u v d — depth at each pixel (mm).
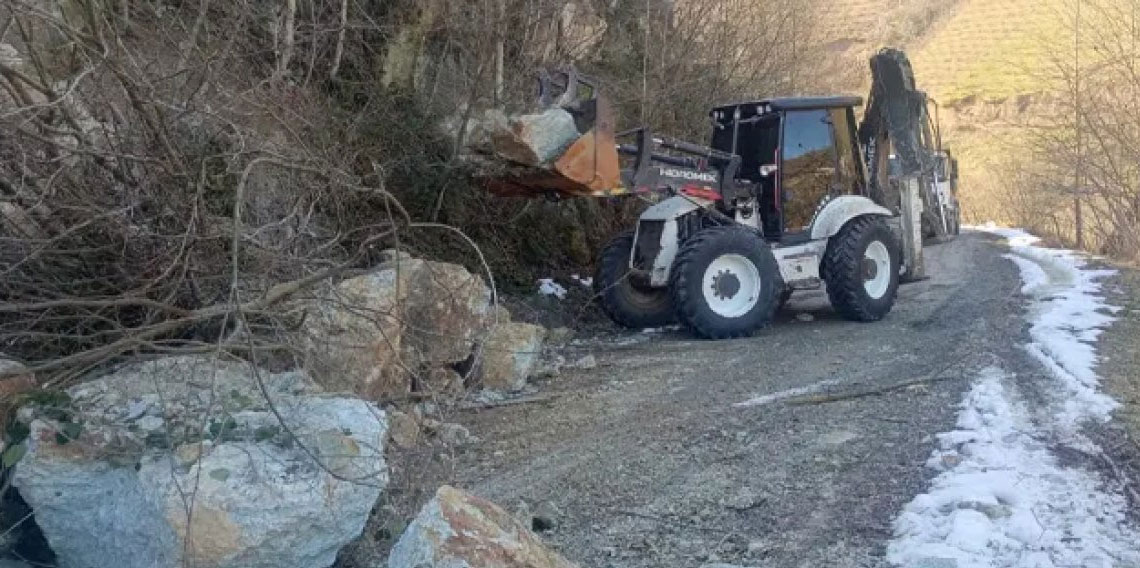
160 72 5230
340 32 8805
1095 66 19719
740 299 9039
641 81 12797
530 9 10242
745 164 9922
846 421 5977
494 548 3338
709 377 7371
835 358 7777
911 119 10633
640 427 6102
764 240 9453
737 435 5820
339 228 6379
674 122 13414
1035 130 23641
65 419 3930
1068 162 19844
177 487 3301
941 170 18625
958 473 4867
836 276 9555
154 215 4988
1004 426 5578
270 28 7730
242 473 3576
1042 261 14312
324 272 4750
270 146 5453
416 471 4871
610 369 7809
